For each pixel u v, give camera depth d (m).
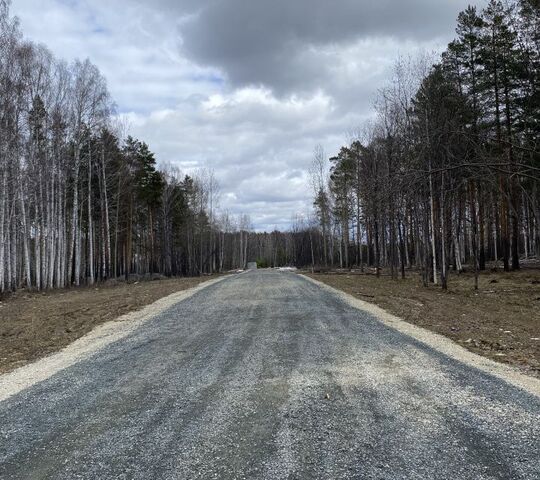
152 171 47.84
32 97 27.95
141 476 3.83
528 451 4.16
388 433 4.61
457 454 4.12
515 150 22.78
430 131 21.38
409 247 44.41
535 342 9.21
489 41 26.78
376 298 17.00
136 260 59.75
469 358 7.76
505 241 29.36
